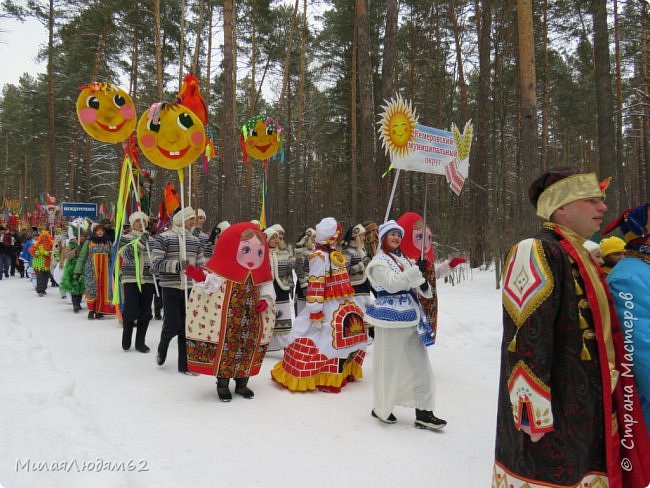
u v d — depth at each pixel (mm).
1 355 5145
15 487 2529
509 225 12258
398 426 4219
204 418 4355
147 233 7699
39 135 34469
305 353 5246
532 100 9445
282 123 29562
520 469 2180
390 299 4172
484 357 6582
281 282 7070
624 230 2475
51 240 13898
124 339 6977
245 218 28953
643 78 21188
